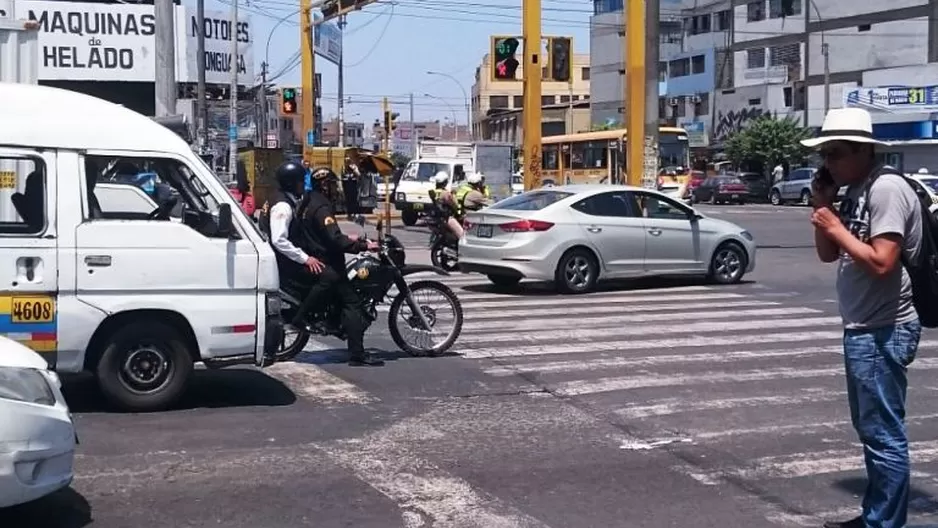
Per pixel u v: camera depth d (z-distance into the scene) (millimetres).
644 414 8523
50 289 7902
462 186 20844
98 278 8023
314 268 9945
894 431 5207
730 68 74125
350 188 34125
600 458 7254
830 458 7305
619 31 84938
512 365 10539
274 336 8594
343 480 6672
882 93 55000
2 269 7801
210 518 5953
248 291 8445
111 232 8062
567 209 16266
